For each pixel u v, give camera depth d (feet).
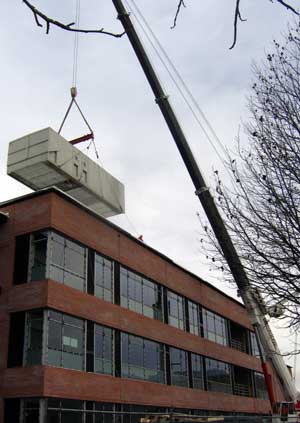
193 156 68.03
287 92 33.14
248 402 144.25
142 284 104.94
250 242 33.47
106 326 88.28
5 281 79.77
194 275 129.49
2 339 76.54
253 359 156.25
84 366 80.43
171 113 70.54
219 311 141.49
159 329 106.11
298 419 61.11
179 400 107.24
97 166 99.66
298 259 31.68
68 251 83.05
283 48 33.86
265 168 32.91
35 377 71.15
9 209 84.43
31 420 70.23
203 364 125.08
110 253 93.91
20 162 88.69
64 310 77.77
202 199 63.10
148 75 71.77
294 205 31.60
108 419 83.10
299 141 32.14
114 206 101.65
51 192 81.10
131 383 91.04
